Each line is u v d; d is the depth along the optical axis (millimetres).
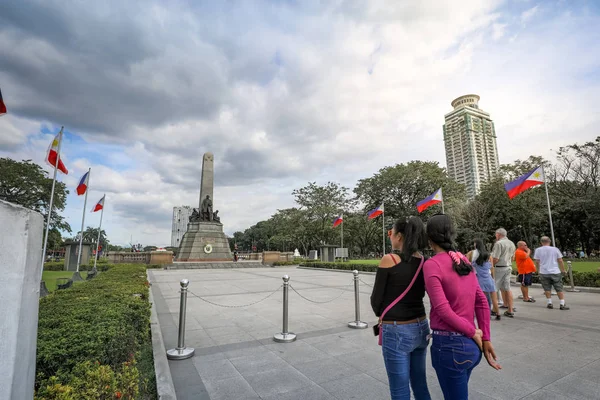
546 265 7789
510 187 13195
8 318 1442
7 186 27719
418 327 2289
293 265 30703
